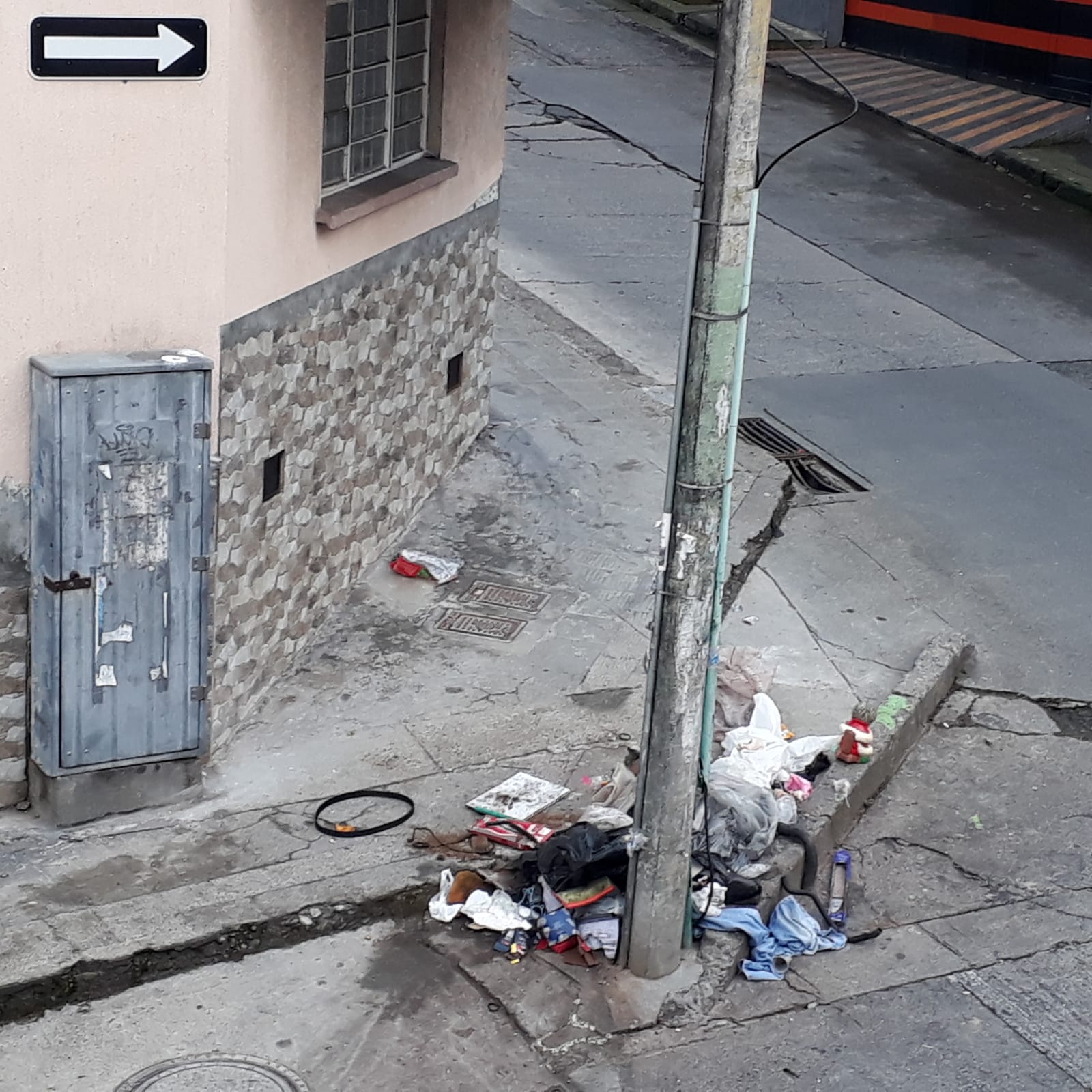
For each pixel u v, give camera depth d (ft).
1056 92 68.44
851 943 23.12
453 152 32.27
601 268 48.83
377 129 29.55
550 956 22.17
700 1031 21.15
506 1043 20.67
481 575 32.07
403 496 32.94
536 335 43.50
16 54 21.09
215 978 21.45
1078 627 32.19
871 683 29.66
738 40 18.35
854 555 34.35
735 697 28.07
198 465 23.26
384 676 28.53
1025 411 42.06
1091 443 40.50
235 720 26.40
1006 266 52.70
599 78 68.80
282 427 26.58
